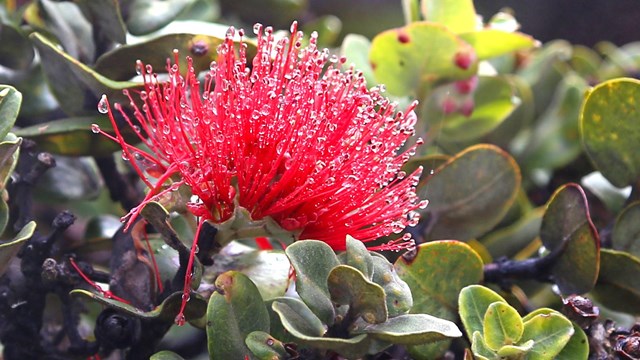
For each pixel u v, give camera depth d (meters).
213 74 0.32
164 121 0.32
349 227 0.32
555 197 0.35
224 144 0.31
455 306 0.33
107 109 0.32
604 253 0.35
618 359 0.32
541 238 0.35
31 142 0.35
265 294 0.33
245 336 0.31
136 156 0.33
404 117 0.33
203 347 0.37
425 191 0.37
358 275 0.28
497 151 0.37
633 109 0.36
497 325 0.31
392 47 0.39
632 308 0.36
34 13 0.38
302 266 0.29
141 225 0.34
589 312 0.32
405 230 0.37
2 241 0.35
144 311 0.32
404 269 0.33
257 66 0.32
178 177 0.33
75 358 0.33
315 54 0.32
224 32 0.38
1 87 0.32
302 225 0.32
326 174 0.31
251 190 0.31
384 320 0.29
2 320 0.33
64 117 0.39
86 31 0.38
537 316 0.31
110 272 0.34
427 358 0.33
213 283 0.33
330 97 0.32
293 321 0.29
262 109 0.31
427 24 0.39
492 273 0.35
